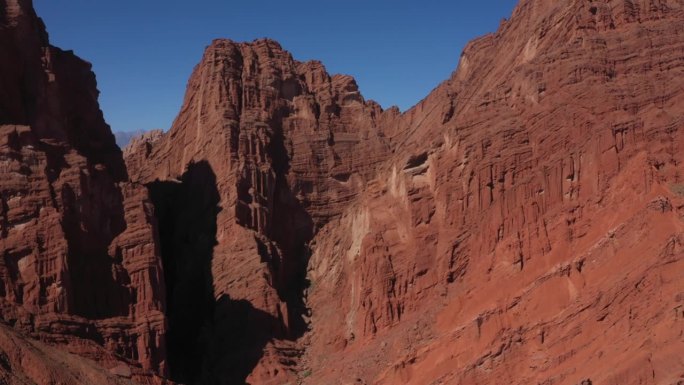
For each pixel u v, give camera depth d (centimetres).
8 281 7731
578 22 8644
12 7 8794
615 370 6094
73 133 9456
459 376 6969
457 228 8588
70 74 9794
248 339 9000
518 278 7656
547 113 8294
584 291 6931
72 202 8219
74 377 7300
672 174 7525
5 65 8512
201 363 9106
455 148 8794
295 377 8606
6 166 8025
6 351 7012
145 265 8438
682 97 7988
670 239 6612
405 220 9038
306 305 9775
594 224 7500
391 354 8025
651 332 6203
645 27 8469
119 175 9969
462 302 7906
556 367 6588
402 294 8700
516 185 8169
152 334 8250
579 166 7906
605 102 8044
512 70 9181
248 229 9881
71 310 7881
